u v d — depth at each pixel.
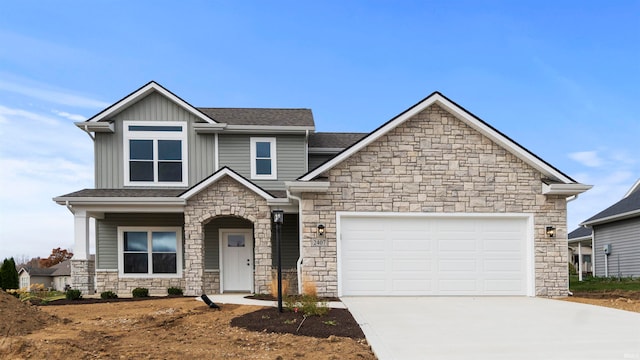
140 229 17.16
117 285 16.89
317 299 11.42
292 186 13.32
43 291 16.66
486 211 14.06
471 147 14.20
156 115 17.45
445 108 14.10
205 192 15.20
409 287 13.82
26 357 6.52
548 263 14.07
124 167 17.17
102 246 17.08
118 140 17.30
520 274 14.10
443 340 8.02
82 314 10.82
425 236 13.98
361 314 10.43
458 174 14.10
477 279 13.99
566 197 14.28
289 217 17.23
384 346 7.60
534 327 9.12
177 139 17.47
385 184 13.93
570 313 10.75
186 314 10.37
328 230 13.69
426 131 14.12
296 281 15.28
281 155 17.84
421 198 13.96
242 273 17.06
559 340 8.08
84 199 14.96
